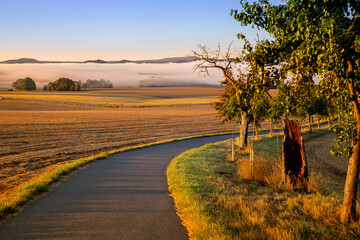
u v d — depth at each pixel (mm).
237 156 19281
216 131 46188
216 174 13094
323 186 11586
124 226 6906
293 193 9859
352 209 6531
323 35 4543
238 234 5992
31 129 39938
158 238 6219
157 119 64125
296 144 10789
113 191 10266
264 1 5945
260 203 8258
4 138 30734
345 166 20641
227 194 9508
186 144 28797
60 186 10914
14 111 71000
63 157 20172
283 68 5855
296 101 6348
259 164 12461
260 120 25547
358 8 4660
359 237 5820
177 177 12055
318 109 29656
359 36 4477
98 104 107625
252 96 6945
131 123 54969
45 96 145625
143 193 10086
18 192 9578
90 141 31094
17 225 6871
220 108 24938
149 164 16484
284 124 10828
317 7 4902
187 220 7301
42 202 8805
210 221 6738
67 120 54906
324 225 6625
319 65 5340
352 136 6137
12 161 18031
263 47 5855
